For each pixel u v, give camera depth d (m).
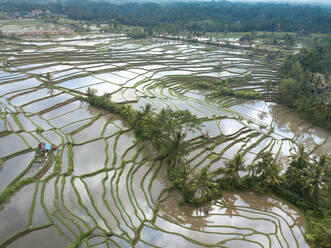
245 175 42.41
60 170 36.50
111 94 66.81
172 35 163.25
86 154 41.28
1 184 32.41
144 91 72.56
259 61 121.75
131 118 51.78
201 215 33.91
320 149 54.97
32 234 26.19
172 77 89.06
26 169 35.38
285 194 38.41
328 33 194.50
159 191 36.59
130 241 27.00
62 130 47.22
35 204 29.98
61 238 25.89
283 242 30.50
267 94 84.12
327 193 39.97
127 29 170.25
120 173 38.00
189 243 28.55
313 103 68.31
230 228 31.78
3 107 53.09
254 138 55.62
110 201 32.66
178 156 38.44
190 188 34.25
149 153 44.06
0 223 27.11
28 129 45.94
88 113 55.47
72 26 175.88
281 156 50.50
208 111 64.69
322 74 102.06
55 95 63.00
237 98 80.50
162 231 29.72
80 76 79.62
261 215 34.75
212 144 49.38
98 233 27.27
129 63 99.44
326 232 30.36
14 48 100.94
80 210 30.03
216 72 99.88
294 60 102.06
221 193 37.59
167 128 41.97
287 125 65.75
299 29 194.62
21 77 72.06
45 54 96.06
